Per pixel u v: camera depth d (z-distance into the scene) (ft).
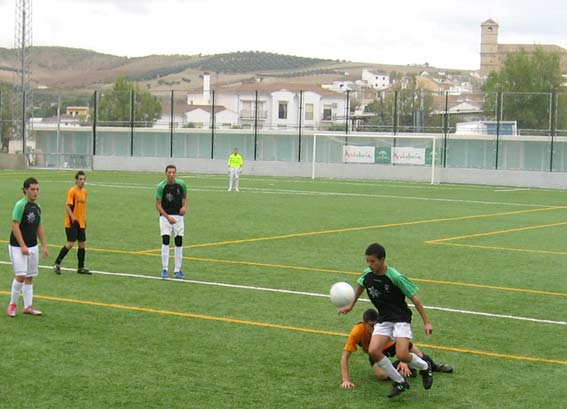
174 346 35.68
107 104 232.32
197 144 212.84
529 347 36.58
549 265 61.11
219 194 127.34
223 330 38.81
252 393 29.45
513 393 30.01
